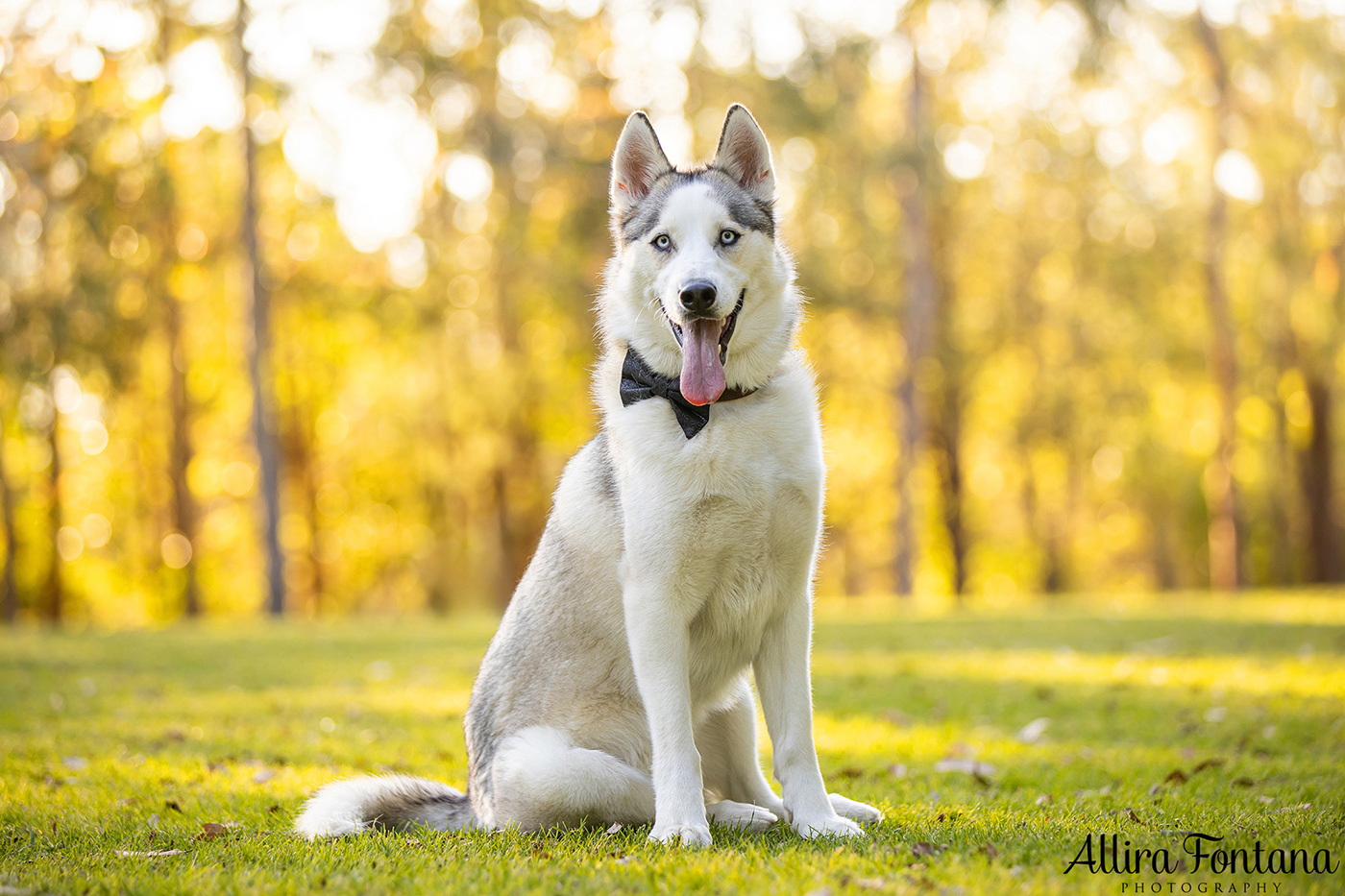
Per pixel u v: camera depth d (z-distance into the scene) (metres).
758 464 3.87
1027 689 8.09
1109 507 33.31
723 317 3.88
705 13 19.31
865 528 31.78
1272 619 12.69
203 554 30.98
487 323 22.05
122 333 19.25
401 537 29.97
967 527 31.30
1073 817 4.00
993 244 24.42
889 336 23.02
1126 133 23.20
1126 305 24.09
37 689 8.85
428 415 22.12
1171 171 23.48
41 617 29.62
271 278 22.53
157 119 18.45
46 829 4.31
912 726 6.83
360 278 22.64
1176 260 23.36
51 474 26.14
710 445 3.82
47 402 20.12
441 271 21.05
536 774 3.90
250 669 10.20
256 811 4.55
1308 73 20.70
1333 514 24.44
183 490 26.39
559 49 20.58
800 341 4.63
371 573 31.25
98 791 5.02
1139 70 22.05
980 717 7.03
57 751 6.14
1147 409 24.78
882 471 29.08
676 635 3.87
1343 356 23.22
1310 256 21.81
